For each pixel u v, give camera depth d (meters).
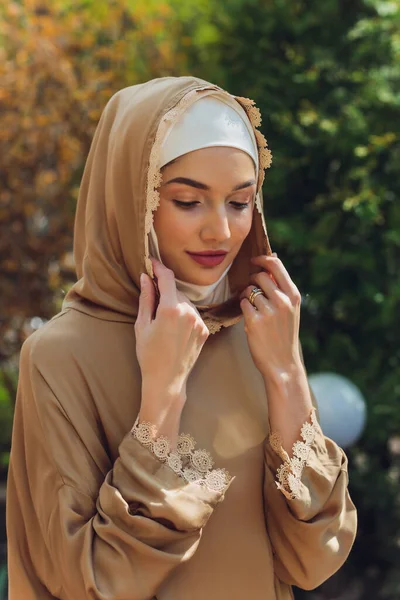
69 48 6.28
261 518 1.87
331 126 4.93
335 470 1.88
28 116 6.05
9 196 6.18
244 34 5.29
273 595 1.84
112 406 1.78
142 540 1.61
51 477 1.72
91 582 1.58
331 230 4.93
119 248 1.83
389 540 5.26
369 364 5.12
